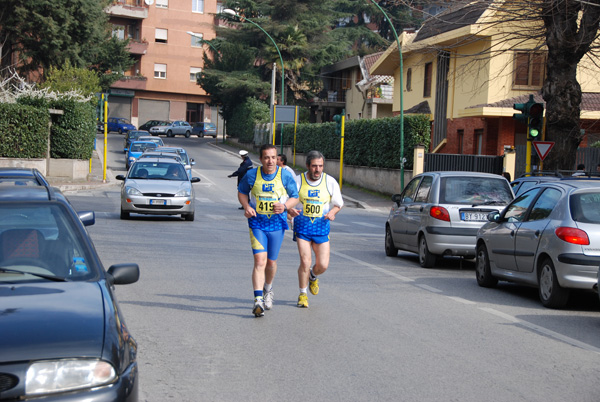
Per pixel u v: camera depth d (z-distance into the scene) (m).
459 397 5.54
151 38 78.19
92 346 3.86
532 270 9.93
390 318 8.48
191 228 18.50
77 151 33.78
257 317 8.31
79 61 46.94
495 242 10.95
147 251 13.77
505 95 31.23
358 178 38.50
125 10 75.31
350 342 7.23
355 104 60.81
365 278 11.71
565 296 9.32
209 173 43.66
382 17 66.31
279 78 65.50
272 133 48.59
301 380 5.90
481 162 30.62
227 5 65.50
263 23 63.72
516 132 31.45
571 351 7.12
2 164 30.84
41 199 5.37
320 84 66.81
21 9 42.97
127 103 79.06
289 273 11.84
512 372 6.29
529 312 9.21
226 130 73.50
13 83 45.50
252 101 64.25
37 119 31.62
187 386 5.68
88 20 46.47
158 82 79.12
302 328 7.80
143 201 19.48
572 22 17.75
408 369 6.30
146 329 7.59
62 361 3.74
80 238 5.11
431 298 10.02
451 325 8.20
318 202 8.80
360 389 5.69
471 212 12.92
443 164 30.81
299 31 63.47
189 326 7.78
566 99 18.31
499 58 30.77
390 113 55.88
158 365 6.26
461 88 34.38
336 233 19.67
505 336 7.71
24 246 4.94
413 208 13.97
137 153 41.03
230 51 65.25
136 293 9.64
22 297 4.30
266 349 6.88
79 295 4.41
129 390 3.91
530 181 14.50
